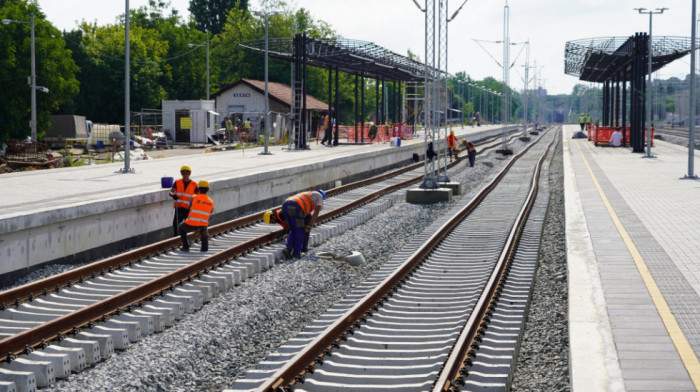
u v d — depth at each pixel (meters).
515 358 8.55
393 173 35.19
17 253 13.01
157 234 17.73
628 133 52.22
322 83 84.25
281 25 87.31
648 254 12.22
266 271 13.73
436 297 11.61
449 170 38.53
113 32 81.81
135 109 74.88
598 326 7.97
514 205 23.48
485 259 14.53
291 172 25.72
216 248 15.21
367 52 43.59
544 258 14.91
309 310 11.26
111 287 11.90
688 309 8.66
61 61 45.28
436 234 16.50
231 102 62.91
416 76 55.62
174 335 9.57
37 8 46.66
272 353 8.96
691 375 6.38
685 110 133.00
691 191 22.17
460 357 8.03
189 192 15.64
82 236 14.84
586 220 16.36
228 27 92.31
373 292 11.02
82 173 24.62
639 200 20.08
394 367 8.04
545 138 86.62
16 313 10.14
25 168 32.75
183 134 53.06
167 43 85.12
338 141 51.22
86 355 8.56
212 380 8.21
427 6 25.42
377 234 18.03
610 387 6.11
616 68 51.50
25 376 7.52
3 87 42.44
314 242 16.31
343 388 7.42
